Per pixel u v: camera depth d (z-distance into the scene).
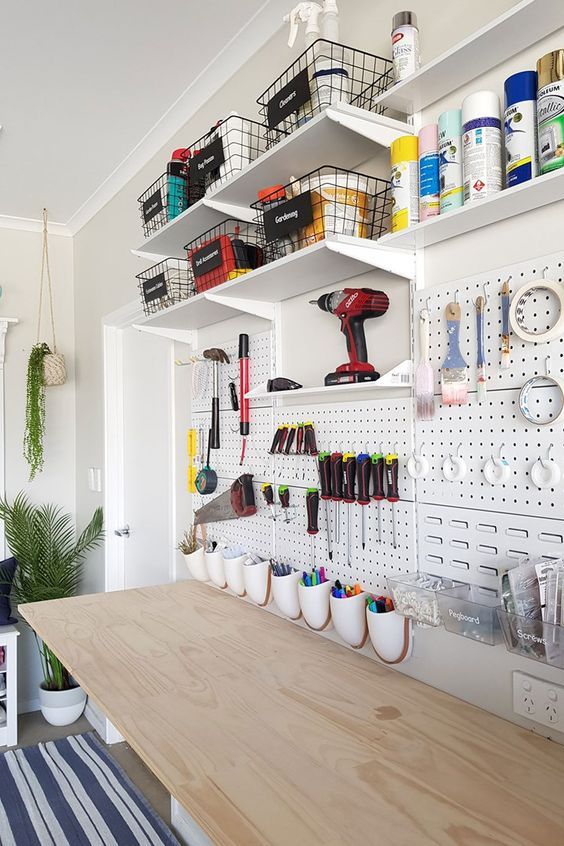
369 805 0.98
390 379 1.44
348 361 1.75
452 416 1.41
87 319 3.88
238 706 1.33
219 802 0.98
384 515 1.60
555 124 1.07
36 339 4.02
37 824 2.53
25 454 3.95
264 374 2.11
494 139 1.23
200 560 2.31
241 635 1.79
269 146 1.98
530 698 1.23
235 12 2.04
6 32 2.11
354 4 1.74
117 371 3.60
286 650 1.67
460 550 1.39
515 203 1.20
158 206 2.25
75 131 2.80
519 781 1.05
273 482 2.05
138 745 1.16
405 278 1.57
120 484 3.58
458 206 1.29
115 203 3.42
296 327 1.97
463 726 1.25
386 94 1.42
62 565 3.70
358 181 1.52
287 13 1.98
